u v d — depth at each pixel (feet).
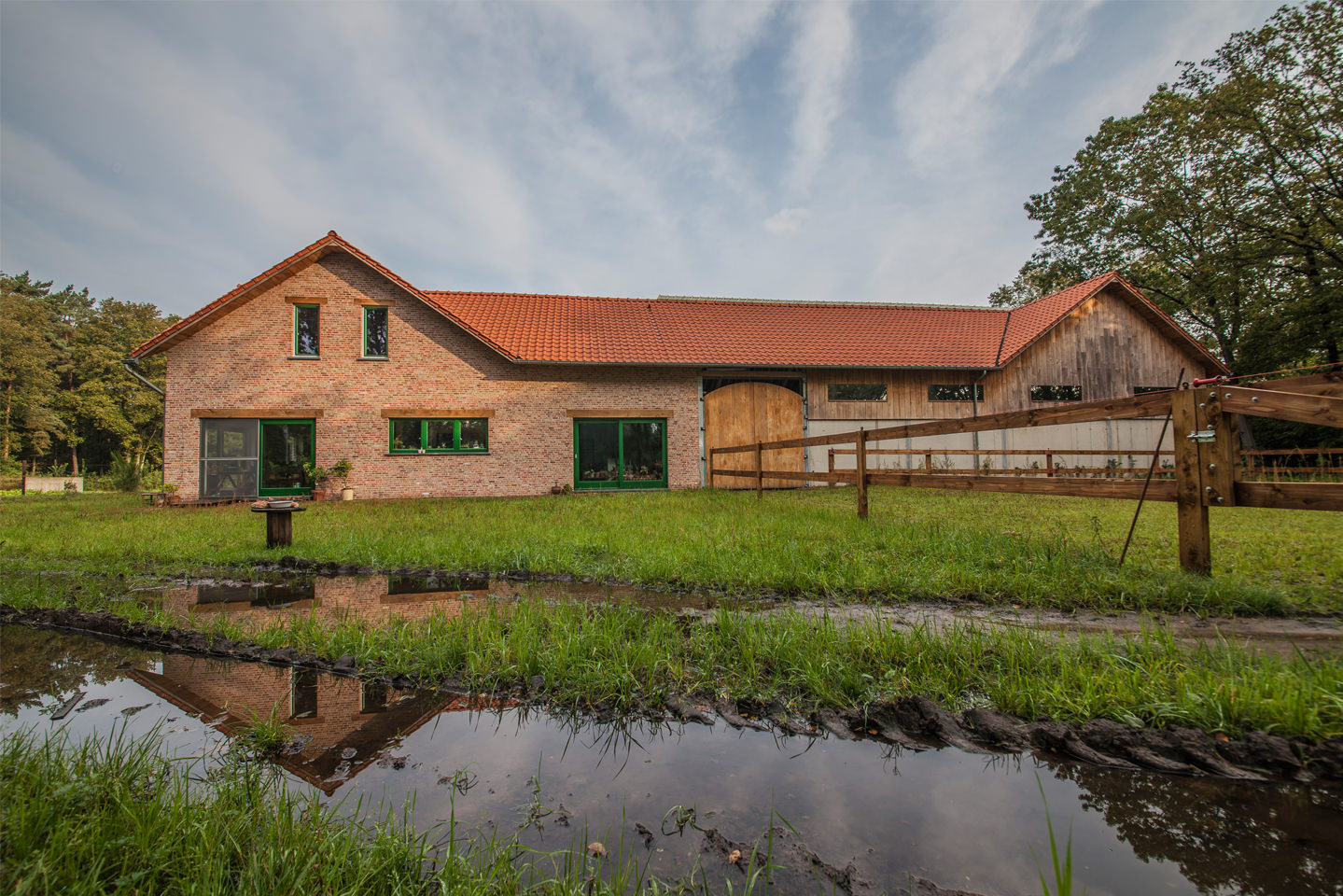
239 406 43.70
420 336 46.50
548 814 5.69
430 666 9.64
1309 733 6.33
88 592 15.78
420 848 5.08
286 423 44.70
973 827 5.36
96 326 160.25
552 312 55.62
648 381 50.14
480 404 47.19
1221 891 4.43
